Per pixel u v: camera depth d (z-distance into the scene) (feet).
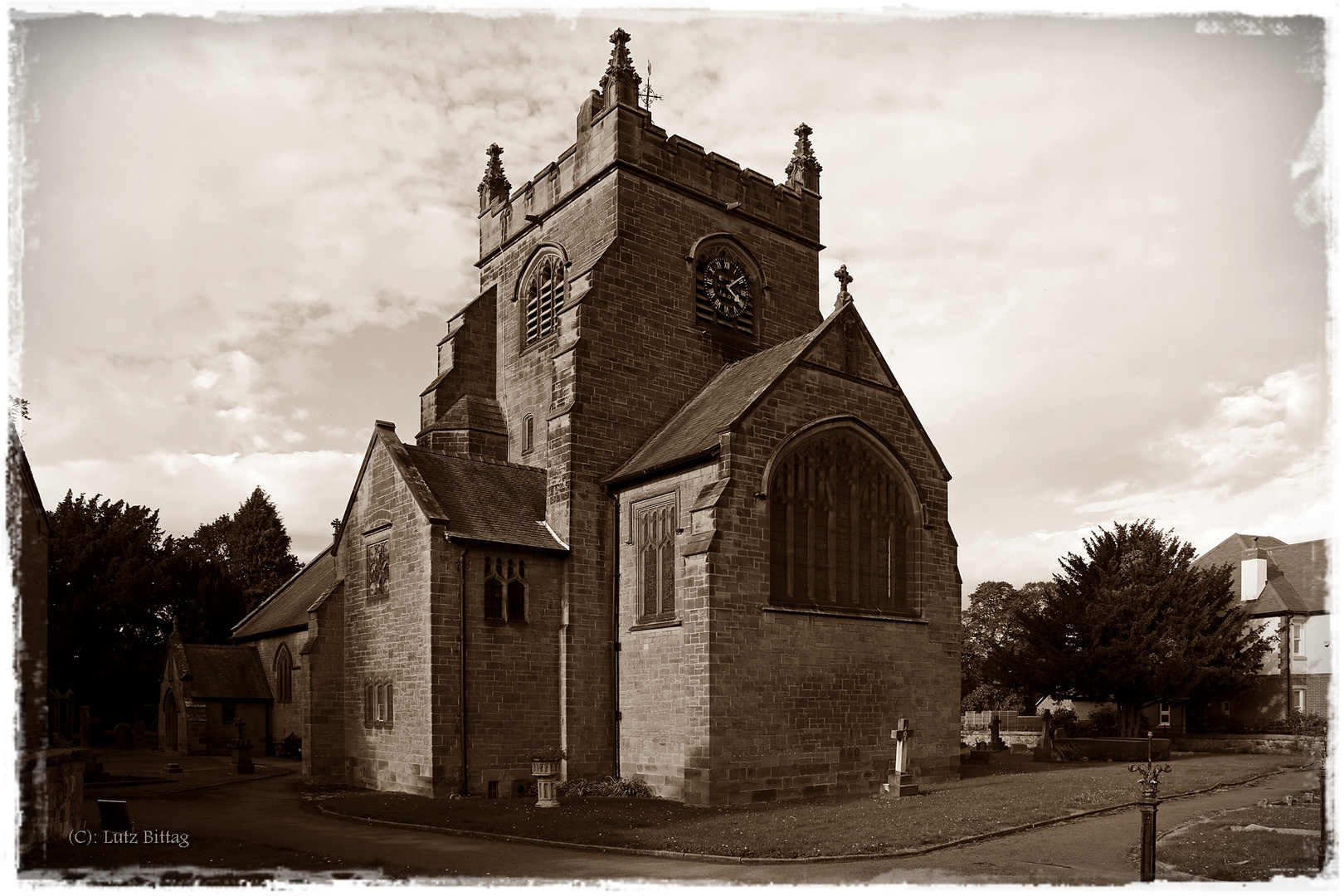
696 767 95.71
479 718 104.99
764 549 101.86
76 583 233.96
